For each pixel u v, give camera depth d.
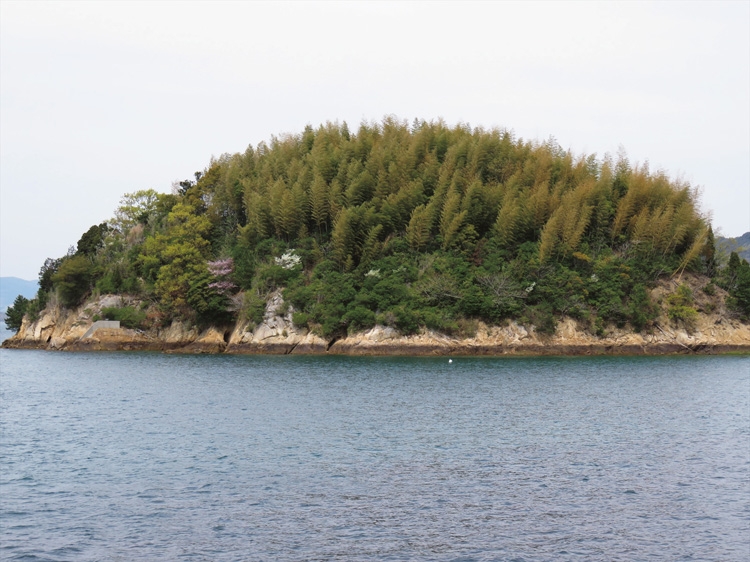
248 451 49.09
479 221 142.12
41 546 32.44
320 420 60.97
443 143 162.00
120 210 169.50
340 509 37.28
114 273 149.25
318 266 134.62
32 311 166.75
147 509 37.12
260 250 142.25
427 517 36.19
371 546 32.69
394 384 85.62
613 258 137.00
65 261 161.88
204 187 161.25
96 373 100.94
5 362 119.81
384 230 141.62
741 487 41.00
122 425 58.91
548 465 45.75
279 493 39.72
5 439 53.34
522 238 140.38
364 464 45.75
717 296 140.00
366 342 124.12
